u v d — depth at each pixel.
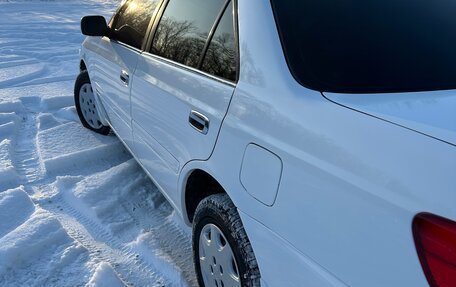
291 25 2.02
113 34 3.84
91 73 4.31
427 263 1.24
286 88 1.83
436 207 1.23
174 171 2.62
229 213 2.10
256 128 1.87
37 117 5.20
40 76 7.00
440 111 1.56
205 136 2.22
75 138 4.66
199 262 2.46
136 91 3.13
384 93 1.77
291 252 1.69
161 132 2.76
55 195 3.63
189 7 2.71
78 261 2.86
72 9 14.11
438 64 1.95
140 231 3.21
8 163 4.02
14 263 2.77
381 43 1.99
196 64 2.45
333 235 1.50
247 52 2.07
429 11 2.19
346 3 2.14
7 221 3.20
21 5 14.25
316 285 1.59
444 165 1.29
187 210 2.65
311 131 1.63
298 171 1.63
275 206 1.75
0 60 7.73
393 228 1.32
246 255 2.00
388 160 1.38
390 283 1.33
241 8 2.20
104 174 3.91
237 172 1.97
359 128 1.52
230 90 2.09
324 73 1.85
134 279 2.76
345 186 1.46
